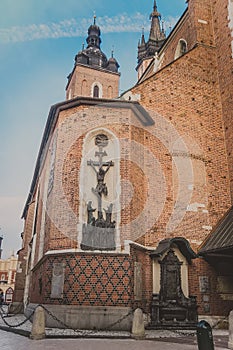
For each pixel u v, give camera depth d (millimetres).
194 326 12492
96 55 53062
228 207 15906
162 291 13148
